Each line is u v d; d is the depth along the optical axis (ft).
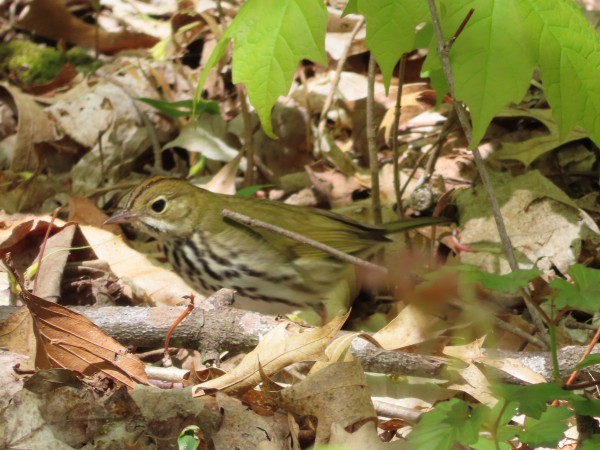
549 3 27.07
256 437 26.63
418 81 50.03
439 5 27.43
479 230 40.55
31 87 55.06
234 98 51.90
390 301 38.78
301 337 28.35
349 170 45.91
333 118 48.93
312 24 28.02
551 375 29.19
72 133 50.60
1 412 26.53
